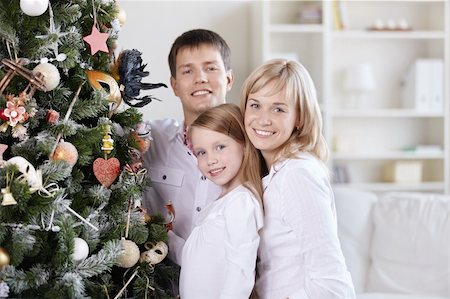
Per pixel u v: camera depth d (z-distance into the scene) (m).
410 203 3.16
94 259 1.63
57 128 1.61
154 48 4.09
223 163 1.80
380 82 4.62
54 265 1.59
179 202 2.13
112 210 1.77
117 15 1.87
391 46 4.63
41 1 1.55
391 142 4.65
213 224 1.77
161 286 1.98
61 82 1.70
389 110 4.42
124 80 1.82
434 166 4.64
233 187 1.82
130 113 1.85
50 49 1.66
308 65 4.46
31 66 1.63
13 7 1.58
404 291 3.02
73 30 1.68
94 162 1.72
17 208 1.53
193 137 1.85
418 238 3.05
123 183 1.78
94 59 1.80
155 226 1.87
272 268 1.75
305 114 1.80
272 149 1.80
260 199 1.76
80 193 1.72
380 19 4.60
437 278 2.98
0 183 1.51
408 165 4.49
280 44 4.43
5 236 1.54
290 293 1.69
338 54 4.59
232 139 1.81
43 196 1.54
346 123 4.62
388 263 3.09
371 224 3.21
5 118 1.53
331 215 1.69
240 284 1.68
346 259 3.10
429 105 4.45
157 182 2.17
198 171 2.11
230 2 4.24
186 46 2.16
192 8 4.16
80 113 1.68
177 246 1.99
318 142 1.82
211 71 2.15
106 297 1.75
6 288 1.49
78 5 1.69
